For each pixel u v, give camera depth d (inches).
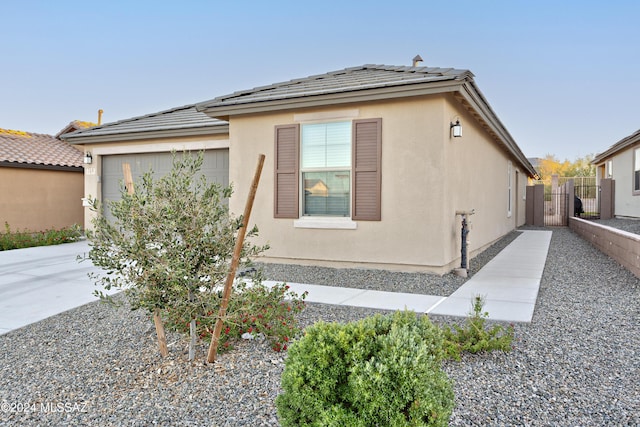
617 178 746.2
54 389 135.6
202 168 445.7
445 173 298.8
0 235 488.4
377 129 312.8
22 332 189.9
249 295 164.6
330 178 332.2
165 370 147.2
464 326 186.4
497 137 478.6
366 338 94.7
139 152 476.4
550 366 146.7
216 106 355.9
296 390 91.7
